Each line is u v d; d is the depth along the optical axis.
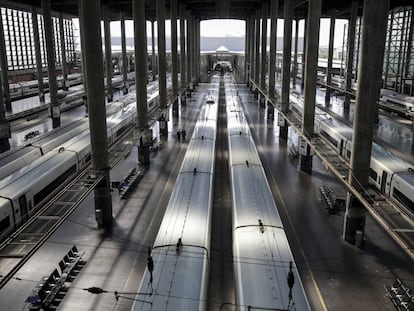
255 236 16.86
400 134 46.09
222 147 41.91
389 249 21.27
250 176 24.45
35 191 23.55
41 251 20.67
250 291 13.32
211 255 20.61
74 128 38.84
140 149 35.09
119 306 16.62
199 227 17.69
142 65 35.28
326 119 43.47
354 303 16.92
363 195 20.84
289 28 42.00
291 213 25.58
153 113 42.28
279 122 43.91
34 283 17.98
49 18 48.41
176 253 15.50
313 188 29.84
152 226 23.73
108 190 23.94
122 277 18.61
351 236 21.80
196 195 21.42
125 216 25.05
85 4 22.61
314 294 17.48
